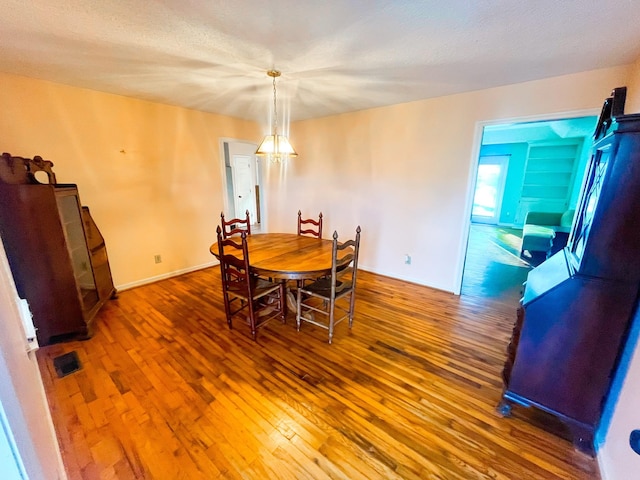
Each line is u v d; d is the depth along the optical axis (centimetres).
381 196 363
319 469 128
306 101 316
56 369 192
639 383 111
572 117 236
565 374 138
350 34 166
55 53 191
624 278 119
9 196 192
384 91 277
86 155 279
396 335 236
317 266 212
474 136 282
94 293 257
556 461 132
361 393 172
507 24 153
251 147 644
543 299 137
